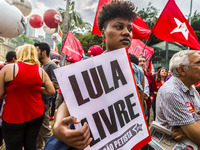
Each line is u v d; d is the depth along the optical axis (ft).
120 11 2.27
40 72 4.66
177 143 3.45
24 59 4.37
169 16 8.35
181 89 3.59
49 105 6.86
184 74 3.69
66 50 12.23
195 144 3.27
